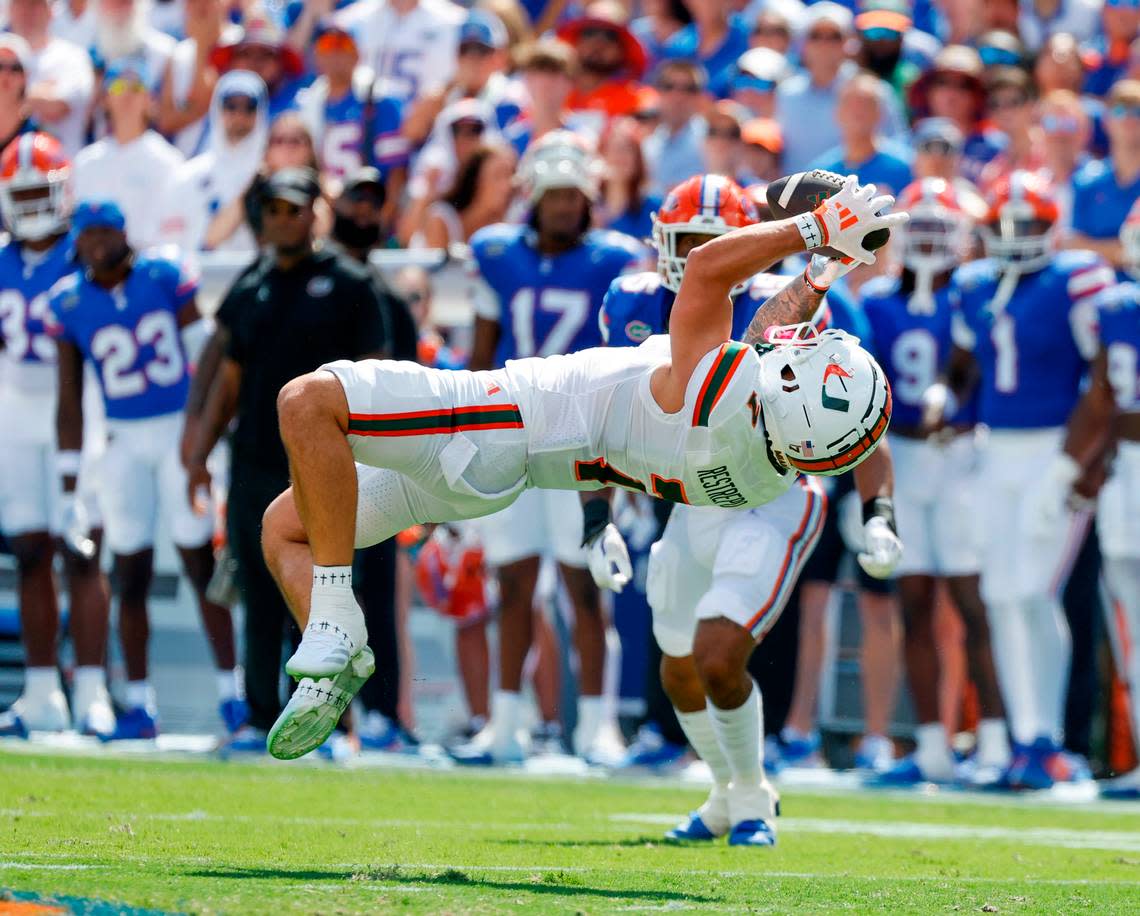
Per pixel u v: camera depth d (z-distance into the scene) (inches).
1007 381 1040.2
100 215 1038.4
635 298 660.1
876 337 1049.5
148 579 1065.5
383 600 1013.8
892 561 608.7
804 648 1072.2
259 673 964.6
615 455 509.7
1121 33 1327.5
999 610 1040.8
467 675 1114.1
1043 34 1393.9
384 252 1118.4
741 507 522.9
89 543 1034.7
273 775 864.9
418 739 1041.5
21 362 1080.8
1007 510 1043.3
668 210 634.2
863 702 1085.1
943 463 1038.4
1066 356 1037.8
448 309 1116.5
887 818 818.2
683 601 644.7
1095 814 879.1
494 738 1026.7
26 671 1086.4
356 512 502.0
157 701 1141.1
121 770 842.8
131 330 1048.2
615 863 553.3
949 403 1040.2
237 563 960.9
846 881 516.4
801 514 633.0
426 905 400.2
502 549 1015.6
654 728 1021.8
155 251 1064.2
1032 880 550.9
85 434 1125.1
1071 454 1016.2
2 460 1082.7
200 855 520.1
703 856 590.6
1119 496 1021.2
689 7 1440.7
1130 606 1026.1
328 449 491.8
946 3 1437.0
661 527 909.8
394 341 979.9
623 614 1105.4
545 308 1003.9
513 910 400.5
